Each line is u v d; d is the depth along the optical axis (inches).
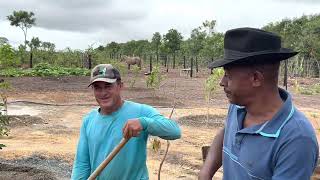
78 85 924.6
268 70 82.9
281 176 80.4
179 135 133.6
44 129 464.4
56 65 1341.0
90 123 138.8
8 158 342.3
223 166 92.4
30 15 1834.4
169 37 1956.2
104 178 134.6
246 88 84.0
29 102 662.5
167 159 348.5
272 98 84.4
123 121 134.2
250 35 82.0
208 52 1609.3
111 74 132.3
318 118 536.4
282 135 81.5
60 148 383.9
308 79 1157.1
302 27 1700.3
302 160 79.8
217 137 101.0
